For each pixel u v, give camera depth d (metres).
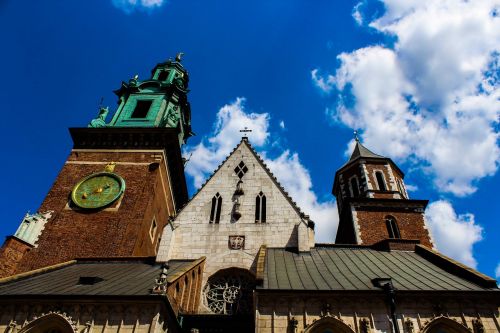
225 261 26.08
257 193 30.17
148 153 38.25
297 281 20.30
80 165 37.22
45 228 30.92
